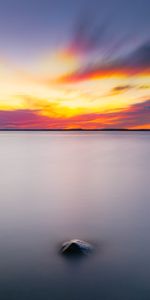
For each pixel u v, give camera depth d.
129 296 5.41
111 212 11.35
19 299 5.25
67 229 9.12
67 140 92.94
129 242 8.01
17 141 83.19
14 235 8.56
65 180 19.53
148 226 9.54
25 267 6.46
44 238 8.30
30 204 12.67
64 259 6.83
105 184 18.03
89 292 5.53
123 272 6.27
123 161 31.09
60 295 5.37
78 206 12.34
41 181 19.03
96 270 6.31
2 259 6.86
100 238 8.38
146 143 71.75
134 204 12.77
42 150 47.88
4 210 11.62
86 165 27.77
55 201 13.30
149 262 6.74
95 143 72.56
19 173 22.59
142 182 18.64
